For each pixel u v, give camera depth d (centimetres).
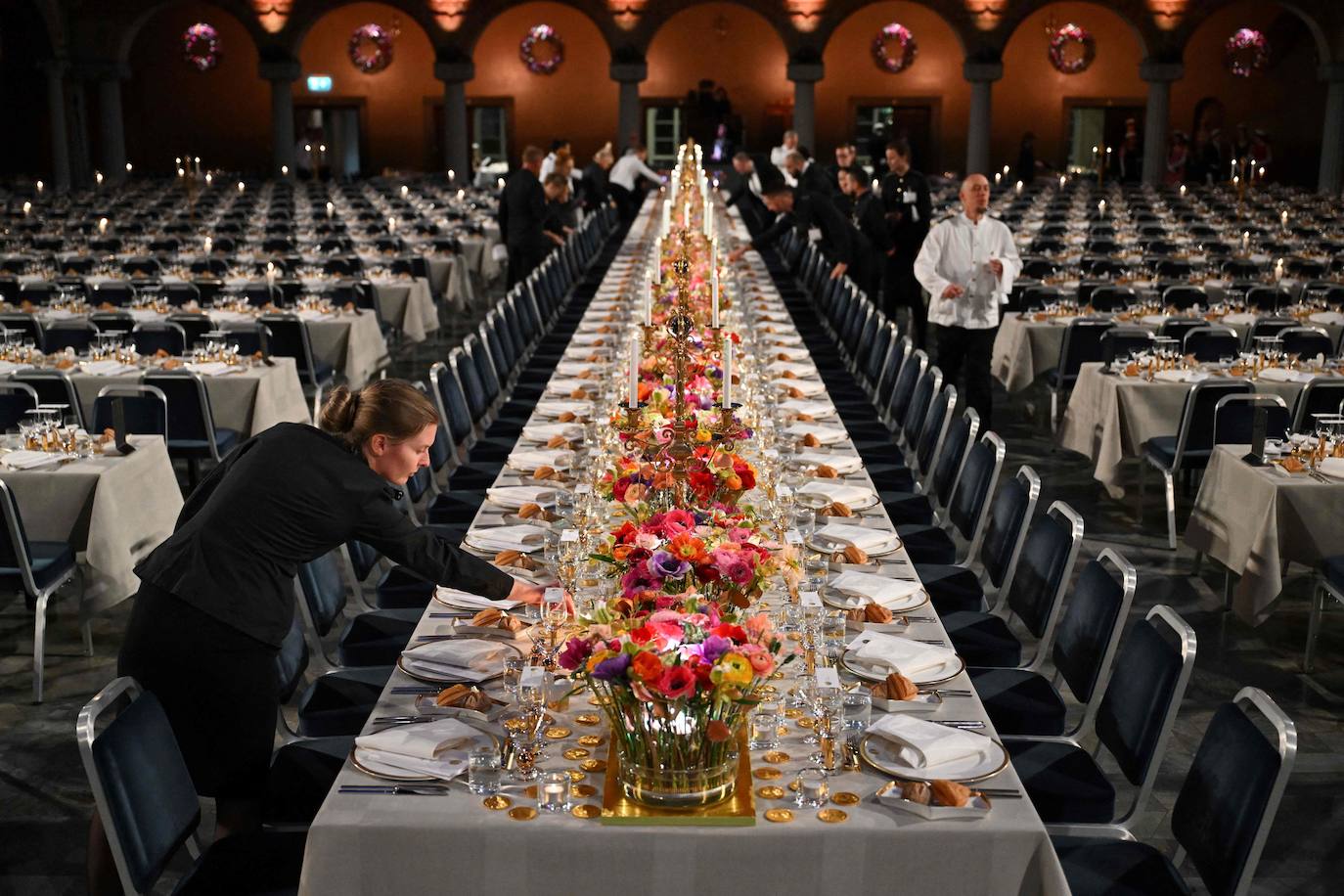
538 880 274
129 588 577
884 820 275
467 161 2825
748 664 268
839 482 510
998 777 294
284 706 446
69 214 1983
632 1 2633
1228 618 612
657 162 3058
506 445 679
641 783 277
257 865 309
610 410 555
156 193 2364
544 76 3036
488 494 485
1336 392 668
